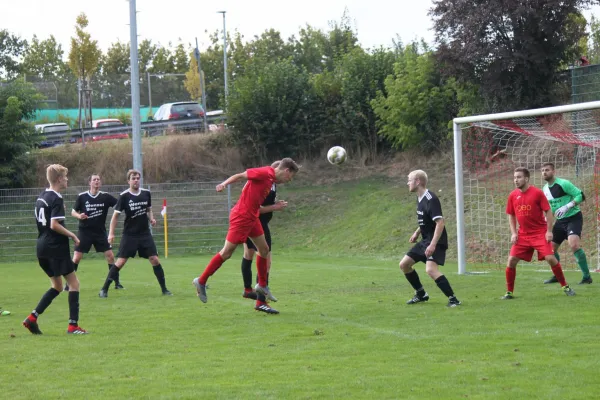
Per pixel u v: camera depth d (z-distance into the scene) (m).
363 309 14.58
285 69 47.16
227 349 10.77
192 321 13.68
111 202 20.23
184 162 46.28
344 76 46.12
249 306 15.72
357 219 37.31
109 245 20.28
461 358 9.69
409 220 34.19
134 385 8.63
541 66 34.81
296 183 44.75
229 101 46.53
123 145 46.62
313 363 9.63
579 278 19.53
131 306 16.30
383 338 11.27
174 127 51.25
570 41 34.81
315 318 13.55
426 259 14.68
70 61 57.16
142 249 18.77
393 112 41.81
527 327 11.81
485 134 31.84
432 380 8.52
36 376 9.23
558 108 19.95
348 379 8.67
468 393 7.90
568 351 9.88
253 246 15.29
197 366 9.63
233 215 13.78
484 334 11.30
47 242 12.41
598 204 24.41
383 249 32.19
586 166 27.39
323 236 36.69
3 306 16.92
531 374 8.66
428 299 15.47
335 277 22.11
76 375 9.24
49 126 52.41
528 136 28.08
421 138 42.31
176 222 37.97
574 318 12.50
